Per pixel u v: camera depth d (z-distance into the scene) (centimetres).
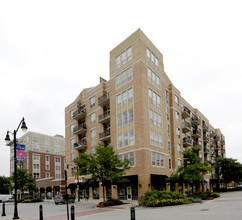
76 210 2259
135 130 3133
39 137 7206
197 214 1476
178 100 4375
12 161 7681
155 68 3638
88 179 2600
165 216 1458
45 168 7131
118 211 1967
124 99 3378
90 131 4106
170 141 3869
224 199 2734
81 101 4478
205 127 5662
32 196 5759
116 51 3669
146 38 3503
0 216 1978
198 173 2769
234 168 5522
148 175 2988
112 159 2623
